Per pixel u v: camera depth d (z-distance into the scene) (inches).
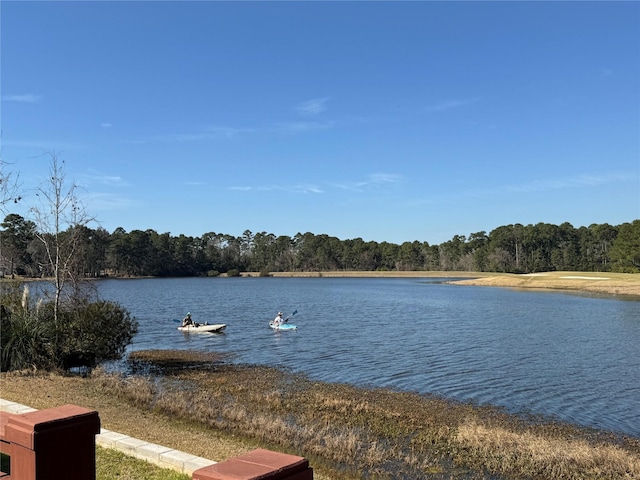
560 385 788.6
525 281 4114.2
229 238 7322.8
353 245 7268.7
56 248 823.1
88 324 780.6
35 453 135.9
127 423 493.0
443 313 1959.9
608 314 1872.5
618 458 458.9
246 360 1000.2
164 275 6058.1
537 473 430.0
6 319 714.2
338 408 625.3
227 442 466.9
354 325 1581.0
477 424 573.9
